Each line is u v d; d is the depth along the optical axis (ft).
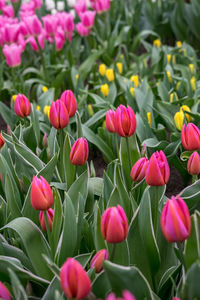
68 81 8.41
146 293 3.59
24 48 9.12
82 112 6.38
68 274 3.18
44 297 3.72
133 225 4.05
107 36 10.03
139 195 4.80
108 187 4.50
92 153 6.50
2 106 6.53
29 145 5.64
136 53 10.80
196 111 5.90
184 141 4.34
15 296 3.69
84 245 4.47
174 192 5.87
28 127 5.50
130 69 8.85
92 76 8.66
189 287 3.44
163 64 8.07
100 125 6.40
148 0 10.75
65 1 11.90
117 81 7.52
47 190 3.83
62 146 4.95
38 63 9.71
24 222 4.09
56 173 5.03
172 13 10.44
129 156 4.77
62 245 4.01
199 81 7.01
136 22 10.88
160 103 6.17
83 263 3.97
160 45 9.34
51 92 6.73
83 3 9.25
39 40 8.30
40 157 5.43
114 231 3.51
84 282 3.20
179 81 7.03
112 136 5.86
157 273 4.21
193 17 10.26
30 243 4.05
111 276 3.48
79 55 9.61
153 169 3.82
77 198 4.54
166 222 3.44
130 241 4.08
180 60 8.43
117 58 8.52
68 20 8.59
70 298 3.24
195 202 4.41
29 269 4.25
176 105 6.14
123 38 10.06
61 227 4.42
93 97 6.49
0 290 3.42
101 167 6.33
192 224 3.74
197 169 4.28
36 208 3.87
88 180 4.75
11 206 4.40
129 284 3.52
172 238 3.47
